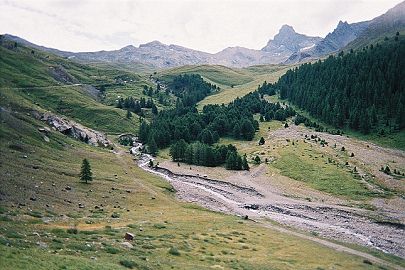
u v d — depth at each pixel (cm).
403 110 19250
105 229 5747
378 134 18962
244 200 11512
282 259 5700
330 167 14300
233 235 6969
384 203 10994
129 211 7975
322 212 10312
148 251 4838
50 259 3334
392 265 6300
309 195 11988
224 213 9775
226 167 15912
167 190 11756
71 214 6581
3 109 13975
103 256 4088
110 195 9175
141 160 17262
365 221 9562
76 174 10362
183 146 17625
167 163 17000
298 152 16388
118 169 13438
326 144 17562
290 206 10844
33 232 4544
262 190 12606
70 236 4891
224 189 12781
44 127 14975
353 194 11831
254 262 5234
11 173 8119
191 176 14625
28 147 11481
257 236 7219
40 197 7131
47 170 9675
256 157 16188
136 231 6009
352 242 7762
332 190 12300
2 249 3231
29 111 16375
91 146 16975
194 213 8975
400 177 13212
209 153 16625
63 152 13312
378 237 8288
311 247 6831
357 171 13800
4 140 10944
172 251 4981
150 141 19188
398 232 8769
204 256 5159
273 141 18925
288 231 8288
